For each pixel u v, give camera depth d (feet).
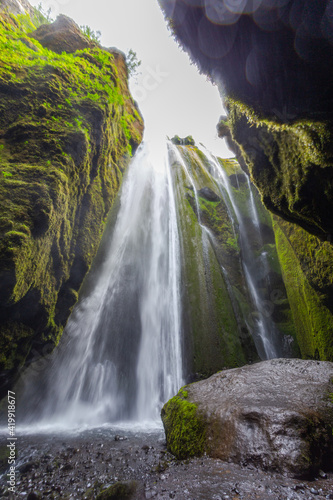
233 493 8.11
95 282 31.17
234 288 41.75
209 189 52.03
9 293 14.64
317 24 10.12
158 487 9.45
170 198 50.16
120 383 30.12
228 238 46.65
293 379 14.47
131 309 34.88
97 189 28.22
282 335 42.39
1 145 18.35
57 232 19.99
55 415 23.88
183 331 33.68
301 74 12.63
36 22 36.42
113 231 35.32
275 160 18.67
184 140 78.64
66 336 26.50
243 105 17.85
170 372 32.40
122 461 12.94
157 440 16.94
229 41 14.30
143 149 51.34
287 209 20.29
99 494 9.25
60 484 10.79
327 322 29.27
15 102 20.31
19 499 9.69
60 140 20.48
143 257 39.65
